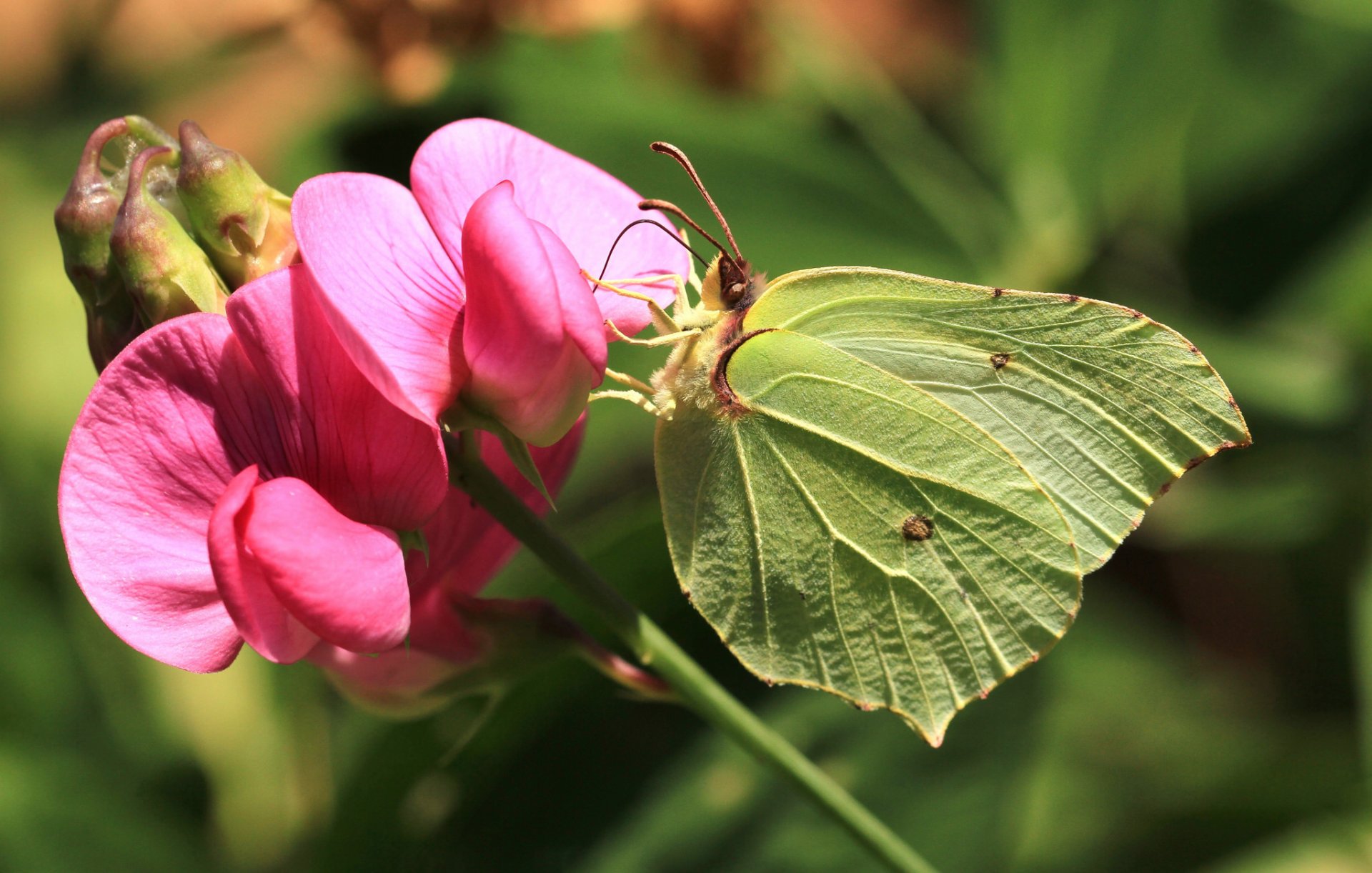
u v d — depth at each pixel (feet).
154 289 0.63
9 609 0.82
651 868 0.75
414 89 0.83
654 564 0.75
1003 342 0.70
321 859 0.75
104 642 0.83
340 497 0.64
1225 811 0.82
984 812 0.76
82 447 0.63
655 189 0.83
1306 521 0.85
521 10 0.83
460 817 0.76
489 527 0.68
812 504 0.70
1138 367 0.69
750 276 0.70
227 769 0.82
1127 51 0.85
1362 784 0.80
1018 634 0.71
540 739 0.76
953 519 0.70
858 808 0.68
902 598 0.71
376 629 0.63
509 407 0.65
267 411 0.64
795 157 0.83
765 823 0.76
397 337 0.65
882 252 0.83
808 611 0.71
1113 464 0.70
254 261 0.64
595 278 0.68
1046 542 0.70
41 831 0.78
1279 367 0.84
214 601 0.63
